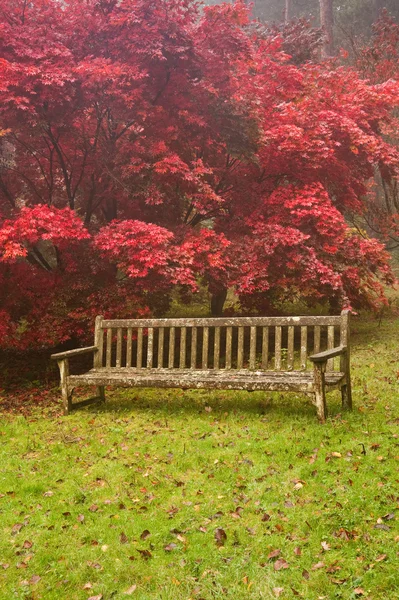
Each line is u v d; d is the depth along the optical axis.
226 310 11.73
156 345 10.74
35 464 5.08
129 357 6.84
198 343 11.26
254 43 12.85
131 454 5.09
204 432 5.46
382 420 5.21
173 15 9.09
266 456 4.70
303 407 5.92
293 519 3.65
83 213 11.01
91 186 10.41
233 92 9.70
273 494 4.02
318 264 9.09
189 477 4.50
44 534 3.84
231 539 3.54
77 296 9.06
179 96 9.45
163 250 8.29
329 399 6.17
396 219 14.20
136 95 8.78
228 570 3.22
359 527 3.45
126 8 8.81
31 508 4.27
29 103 8.23
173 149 9.61
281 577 3.09
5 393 8.30
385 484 3.89
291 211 9.30
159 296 9.77
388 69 15.47
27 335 8.82
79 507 4.18
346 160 11.32
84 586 3.25
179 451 5.01
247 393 6.80
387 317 12.17
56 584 3.30
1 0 8.73
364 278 10.48
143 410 6.48
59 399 7.55
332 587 2.96
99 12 9.22
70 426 6.11
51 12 9.22
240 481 4.30
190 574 3.25
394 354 8.37
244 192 10.38
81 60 9.05
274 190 10.13
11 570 3.49
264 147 9.86
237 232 10.15
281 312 10.90
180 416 6.08
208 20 9.47
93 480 4.63
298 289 9.43
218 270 9.09
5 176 10.55
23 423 6.41
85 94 8.78
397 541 3.26
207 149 9.98
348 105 10.88
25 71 7.75
